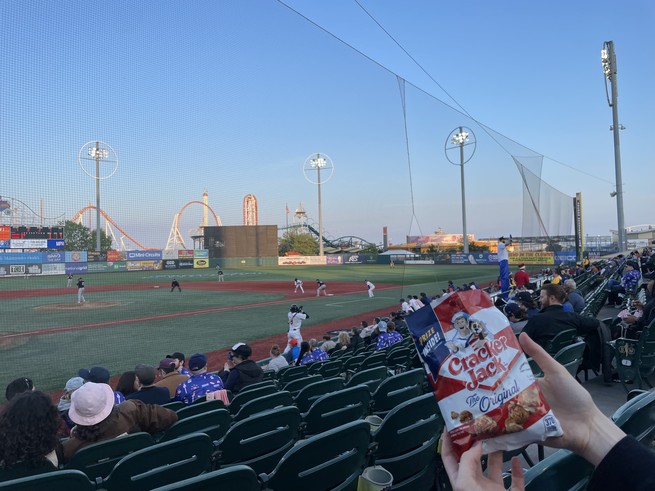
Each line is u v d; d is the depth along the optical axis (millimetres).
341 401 2939
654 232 65062
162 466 2074
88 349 9656
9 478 2072
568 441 761
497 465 710
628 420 1285
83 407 2695
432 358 741
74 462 2373
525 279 10992
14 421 2094
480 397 683
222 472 1380
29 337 10406
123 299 17375
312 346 9250
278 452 2570
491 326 720
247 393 4090
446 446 741
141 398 4195
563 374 785
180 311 15797
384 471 2074
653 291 4770
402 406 2158
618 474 703
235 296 20938
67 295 17266
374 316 15094
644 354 3955
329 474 1856
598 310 8719
